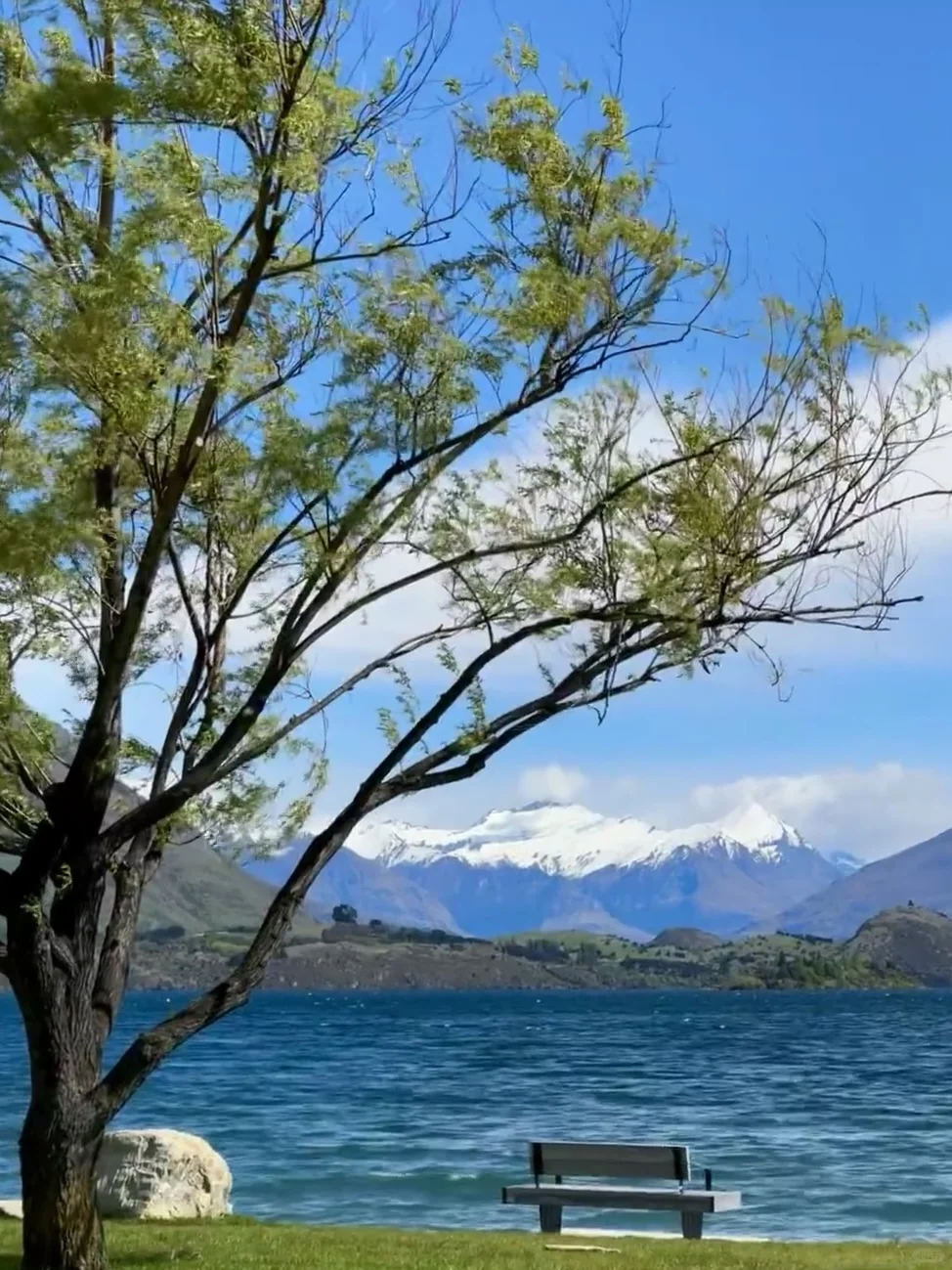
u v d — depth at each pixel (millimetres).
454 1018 193000
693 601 13219
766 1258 16781
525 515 13477
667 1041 117750
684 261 12812
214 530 13930
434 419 12727
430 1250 17281
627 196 12820
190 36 11484
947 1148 37875
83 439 12250
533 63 12641
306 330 12781
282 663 12625
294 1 11734
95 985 13117
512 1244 18297
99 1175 21812
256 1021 181625
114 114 11570
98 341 11383
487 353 12703
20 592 12711
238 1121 47031
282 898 13258
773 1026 158500
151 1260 15734
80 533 11969
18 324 11484
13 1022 179000
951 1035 126812
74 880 12711
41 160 11859
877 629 13367
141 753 13586
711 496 13078
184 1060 90812
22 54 12359
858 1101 54625
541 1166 20359
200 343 11930
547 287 12391
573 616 13289
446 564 13219
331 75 11945
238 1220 21312
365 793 13367
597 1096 57938
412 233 12727
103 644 13328
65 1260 12547
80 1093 12758
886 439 13141
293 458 12414
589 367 12992
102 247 11961
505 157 12641
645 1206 19172
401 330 12602
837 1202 28656
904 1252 17656
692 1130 43406
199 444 12883
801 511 13180
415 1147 38750
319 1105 54031
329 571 13055
